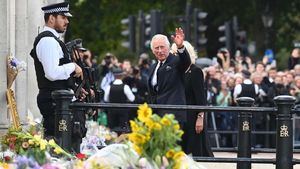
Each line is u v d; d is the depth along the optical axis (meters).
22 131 22.06
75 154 20.88
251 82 38.47
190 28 55.25
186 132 26.72
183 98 26.22
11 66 24.22
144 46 57.47
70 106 22.30
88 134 25.88
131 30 58.59
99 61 69.06
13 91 25.14
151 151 16.62
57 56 23.22
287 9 78.69
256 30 75.38
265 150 31.06
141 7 81.19
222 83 40.00
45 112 23.36
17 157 18.22
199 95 26.67
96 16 77.94
